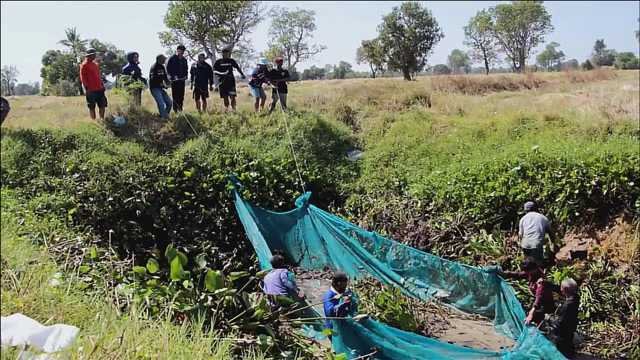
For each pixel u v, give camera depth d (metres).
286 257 11.36
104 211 11.50
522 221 10.47
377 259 9.08
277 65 16.81
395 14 37.78
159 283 6.16
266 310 5.94
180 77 15.88
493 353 6.50
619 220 11.12
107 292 5.61
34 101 22.28
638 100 17.30
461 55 102.75
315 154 15.47
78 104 19.34
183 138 15.12
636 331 8.91
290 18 44.00
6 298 4.78
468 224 12.12
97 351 4.14
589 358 8.62
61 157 13.24
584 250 10.91
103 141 14.27
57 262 6.71
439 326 9.20
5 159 12.72
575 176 11.53
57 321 4.67
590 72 28.72
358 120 17.69
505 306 8.43
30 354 3.85
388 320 8.91
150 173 12.98
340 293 7.57
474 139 15.44
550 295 8.56
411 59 37.84
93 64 15.09
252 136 15.57
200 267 6.64
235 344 5.35
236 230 13.05
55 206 10.56
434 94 20.20
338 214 13.62
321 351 6.50
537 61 85.75
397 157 15.37
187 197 12.96
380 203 13.32
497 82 25.22
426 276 8.91
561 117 15.66
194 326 5.29
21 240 6.77
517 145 14.05
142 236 11.81
